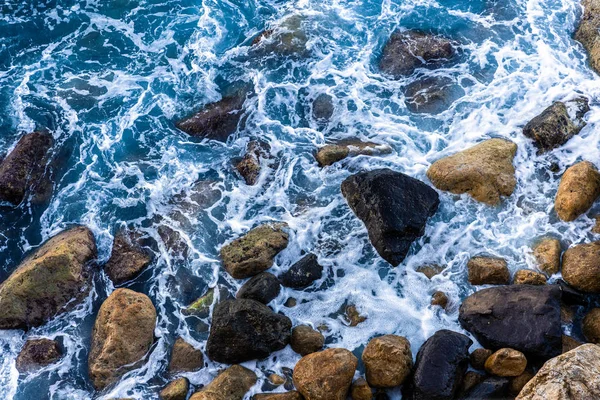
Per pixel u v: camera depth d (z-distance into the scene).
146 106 11.25
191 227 9.29
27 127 10.87
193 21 12.89
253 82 11.44
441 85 10.89
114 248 9.07
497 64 11.15
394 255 8.34
